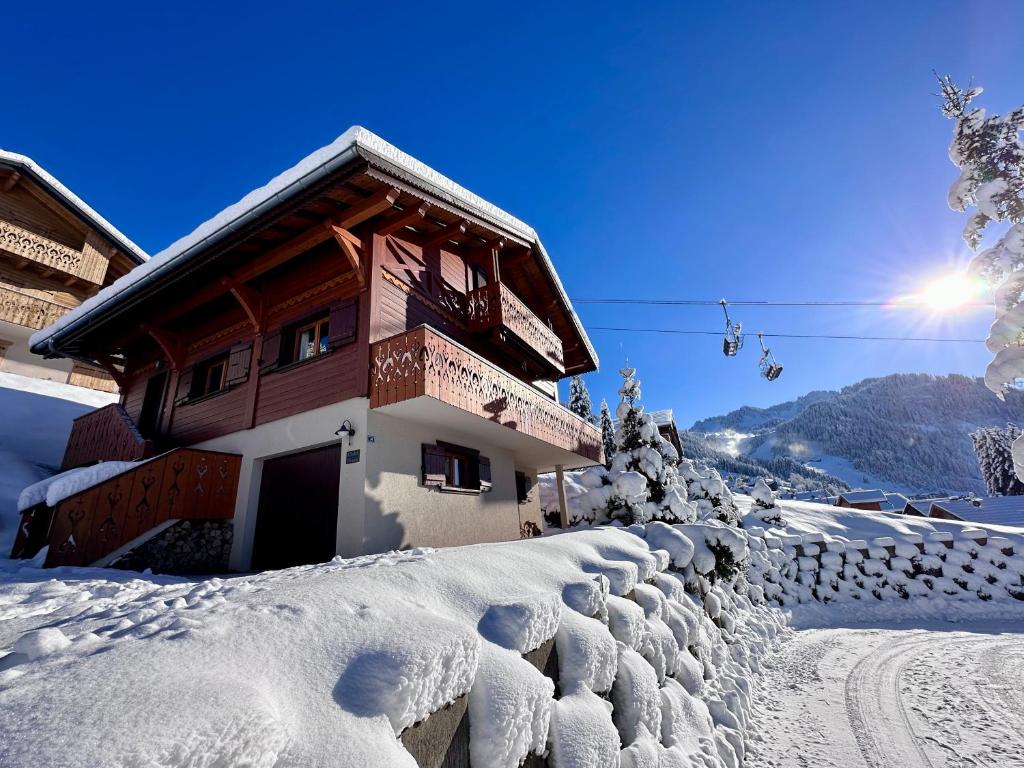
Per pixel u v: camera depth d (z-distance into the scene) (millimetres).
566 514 13586
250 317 9242
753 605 9750
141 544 7020
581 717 2082
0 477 9766
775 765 3979
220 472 8312
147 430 11305
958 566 12789
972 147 5016
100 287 17938
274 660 1290
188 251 7836
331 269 8766
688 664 4070
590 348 16844
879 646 8422
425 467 8195
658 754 2613
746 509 24062
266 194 7031
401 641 1476
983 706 5156
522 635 1983
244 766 946
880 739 4422
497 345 11602
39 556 6945
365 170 6836
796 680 6438
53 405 14281
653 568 4168
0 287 15234
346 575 2059
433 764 1423
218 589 2299
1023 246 4461
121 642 1329
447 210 8992
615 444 11523
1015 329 4332
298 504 7883
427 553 3438
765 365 12609
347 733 1142
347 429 7344
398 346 7320
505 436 10023
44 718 909
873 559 13305
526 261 13586
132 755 829
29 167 15750
